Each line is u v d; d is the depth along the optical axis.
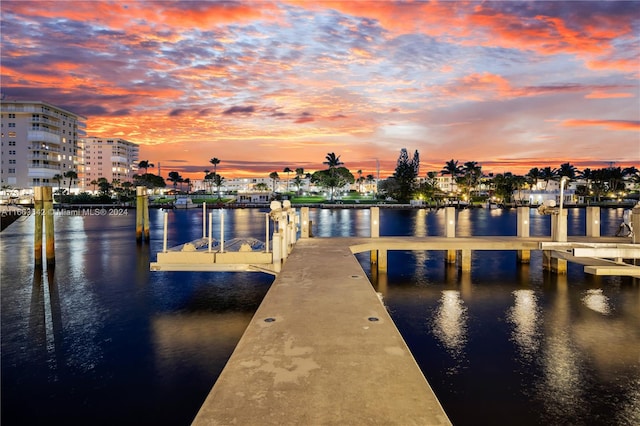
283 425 3.42
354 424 3.45
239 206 118.44
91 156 164.25
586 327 13.65
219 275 22.44
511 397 9.36
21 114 107.06
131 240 40.06
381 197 148.38
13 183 106.50
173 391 10.01
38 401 9.56
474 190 154.12
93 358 11.80
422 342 12.46
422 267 24.14
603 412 8.77
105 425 8.70
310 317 6.81
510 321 14.30
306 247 16.97
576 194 148.62
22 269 24.88
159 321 14.98
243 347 5.39
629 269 11.52
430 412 3.66
